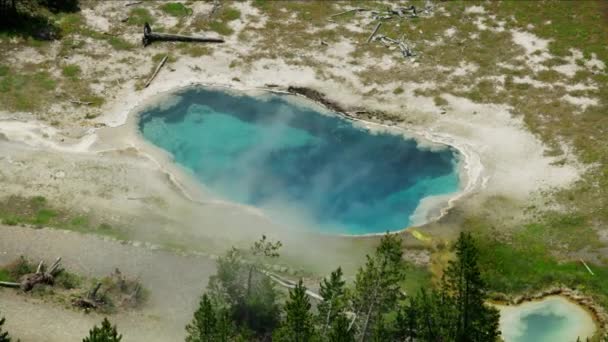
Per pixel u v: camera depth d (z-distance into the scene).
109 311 43.94
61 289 45.22
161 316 43.88
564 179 54.62
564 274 47.62
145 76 62.72
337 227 51.56
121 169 54.06
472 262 36.88
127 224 50.06
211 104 60.91
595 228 50.75
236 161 56.25
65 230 49.22
